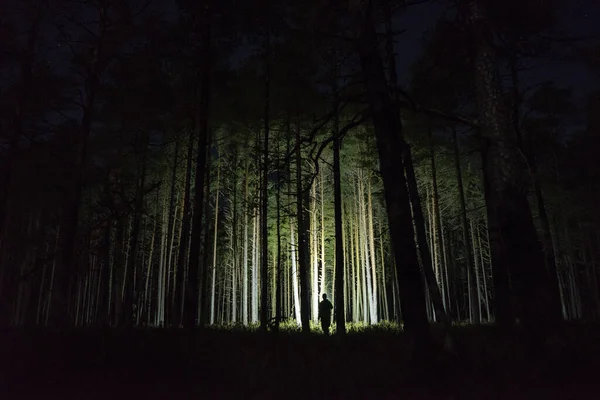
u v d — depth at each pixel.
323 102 13.08
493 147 5.88
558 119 14.65
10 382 5.98
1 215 12.65
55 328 10.20
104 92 11.93
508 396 4.35
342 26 7.61
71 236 11.04
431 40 8.56
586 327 11.80
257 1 9.76
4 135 12.46
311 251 26.95
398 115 7.06
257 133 16.78
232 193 26.47
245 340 11.09
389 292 45.59
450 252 29.84
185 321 8.64
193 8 10.33
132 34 11.59
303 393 5.12
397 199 5.77
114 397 5.30
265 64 13.65
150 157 15.66
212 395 5.29
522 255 5.49
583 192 20.41
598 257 39.38
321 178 25.19
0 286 14.44
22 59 12.50
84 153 11.66
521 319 5.47
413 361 5.23
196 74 11.84
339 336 11.32
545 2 7.52
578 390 4.33
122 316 14.69
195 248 9.34
